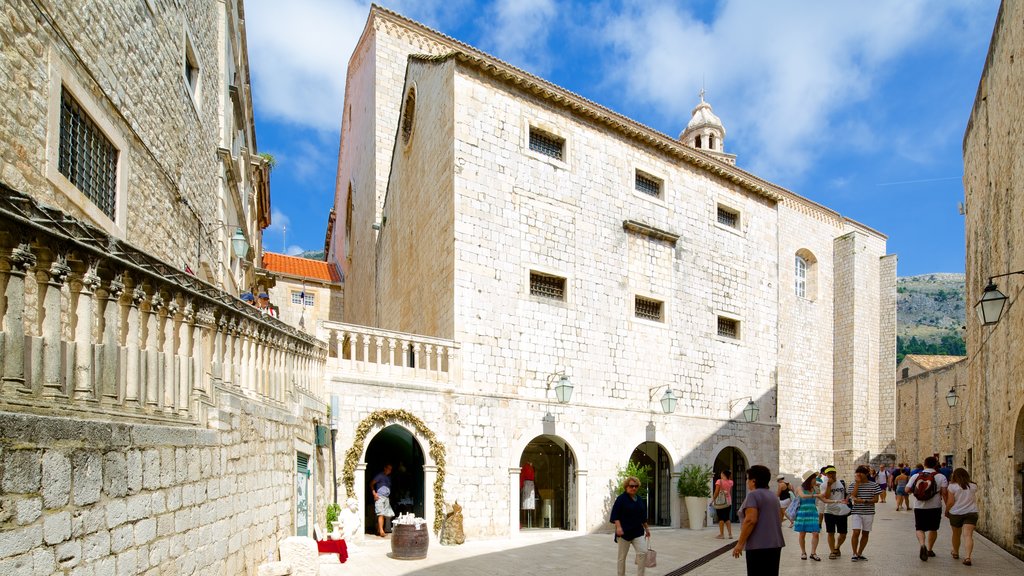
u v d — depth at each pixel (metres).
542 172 20.09
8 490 3.94
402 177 24.44
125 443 5.27
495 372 18.14
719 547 15.84
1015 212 13.56
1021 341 12.93
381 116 29.83
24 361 4.48
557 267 19.97
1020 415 13.12
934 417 43.56
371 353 18.39
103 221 8.78
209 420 7.24
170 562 6.02
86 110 8.37
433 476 16.31
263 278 27.56
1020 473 13.34
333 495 14.76
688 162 24.39
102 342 5.31
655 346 22.09
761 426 25.16
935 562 12.34
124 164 9.65
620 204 21.94
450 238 18.19
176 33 12.41
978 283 18.58
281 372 10.65
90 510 4.76
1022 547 12.82
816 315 35.84
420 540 13.12
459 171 18.31
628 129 22.16
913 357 51.69
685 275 23.56
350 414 15.39
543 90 20.08
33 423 4.20
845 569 11.73
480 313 18.11
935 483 12.68
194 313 6.98
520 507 18.86
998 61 15.16
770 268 27.06
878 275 39.34
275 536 9.80
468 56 18.62
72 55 7.96
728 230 25.52
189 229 13.48
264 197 29.70
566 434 19.19
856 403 34.97
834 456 35.25
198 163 14.30
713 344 24.03
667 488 22.05
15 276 4.35
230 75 19.05
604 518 19.53
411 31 30.98
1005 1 14.34
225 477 7.57
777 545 7.85
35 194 7.04
